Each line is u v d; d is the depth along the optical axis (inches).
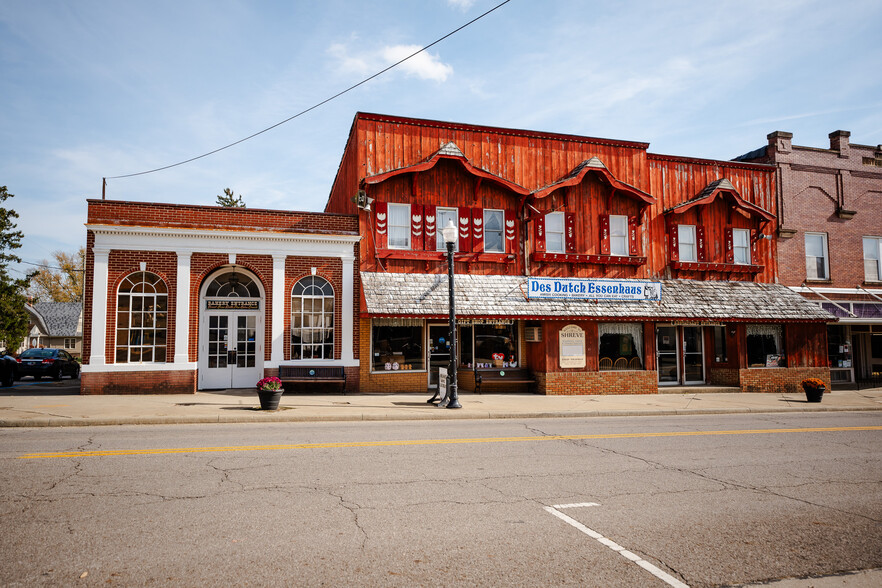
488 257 731.4
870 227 915.4
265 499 247.9
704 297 785.6
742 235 852.6
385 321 705.6
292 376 648.4
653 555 196.7
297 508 236.5
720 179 837.2
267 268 665.0
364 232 697.6
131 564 178.1
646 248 800.9
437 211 730.2
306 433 420.8
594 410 584.4
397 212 713.6
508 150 759.1
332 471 299.4
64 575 169.5
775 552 202.7
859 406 649.0
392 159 711.7
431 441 391.5
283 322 663.8
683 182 832.3
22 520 215.9
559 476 299.9
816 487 289.0
